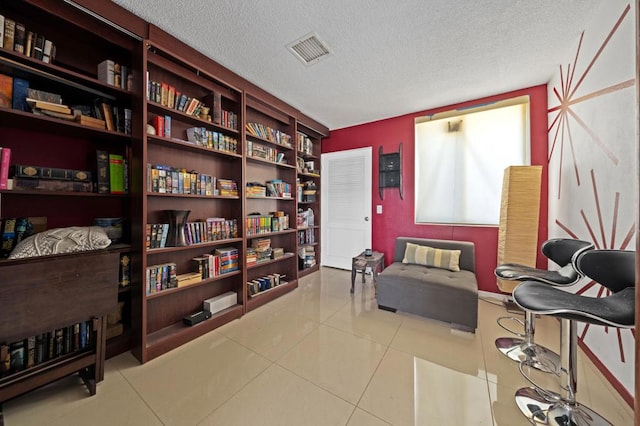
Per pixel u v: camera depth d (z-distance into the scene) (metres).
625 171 1.37
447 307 2.18
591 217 1.71
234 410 1.27
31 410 1.26
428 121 3.24
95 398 1.35
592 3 1.56
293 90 2.75
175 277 1.94
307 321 2.28
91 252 1.50
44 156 1.60
